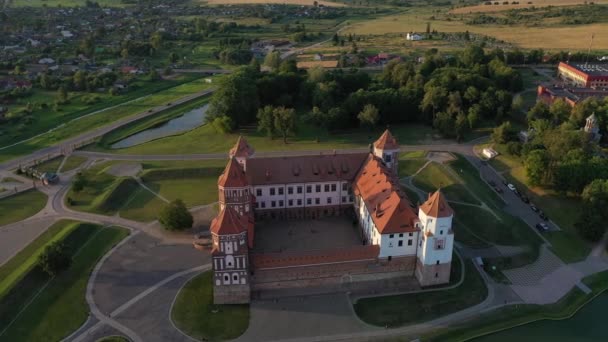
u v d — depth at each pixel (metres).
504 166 183.12
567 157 161.50
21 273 119.81
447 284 121.44
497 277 125.19
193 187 168.50
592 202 141.62
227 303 115.25
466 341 106.50
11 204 157.00
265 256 116.44
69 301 115.06
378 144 147.62
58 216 150.00
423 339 106.06
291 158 146.00
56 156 193.12
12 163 187.38
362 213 136.62
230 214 109.38
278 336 106.31
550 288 122.69
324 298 117.25
